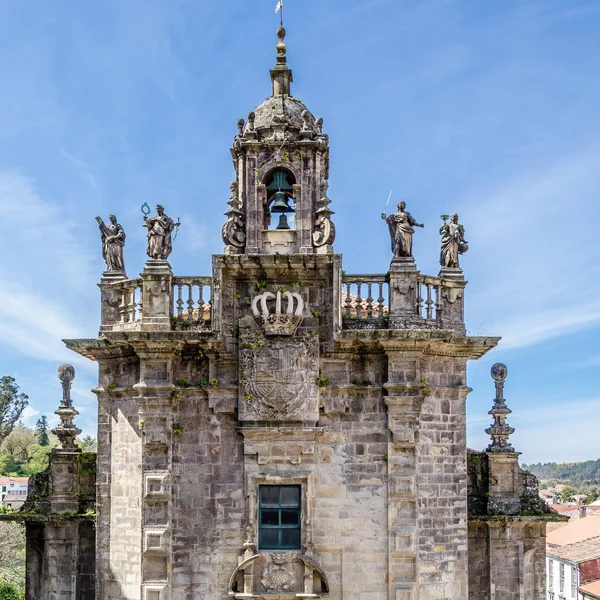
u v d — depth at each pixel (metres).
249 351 30.92
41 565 36.00
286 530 30.56
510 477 36.25
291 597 29.77
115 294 33.28
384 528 30.39
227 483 30.80
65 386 36.81
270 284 31.72
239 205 32.38
